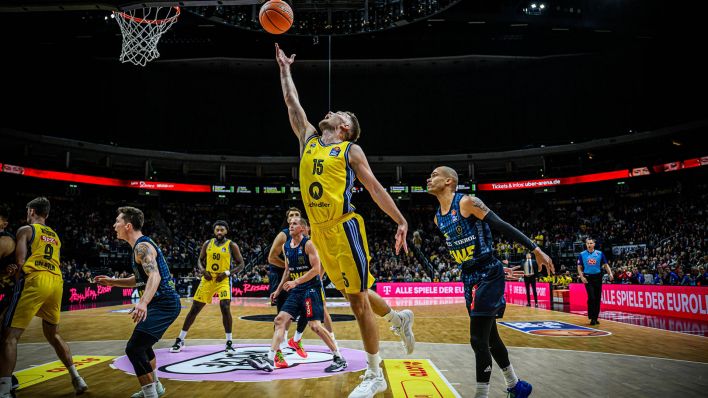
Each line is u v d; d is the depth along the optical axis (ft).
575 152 100.32
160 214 107.24
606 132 99.76
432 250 102.06
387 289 79.46
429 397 13.35
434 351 22.94
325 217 10.81
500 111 107.14
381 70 106.01
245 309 53.16
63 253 84.53
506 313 43.68
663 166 88.58
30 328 34.30
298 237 19.61
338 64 103.40
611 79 99.66
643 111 96.78
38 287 14.19
